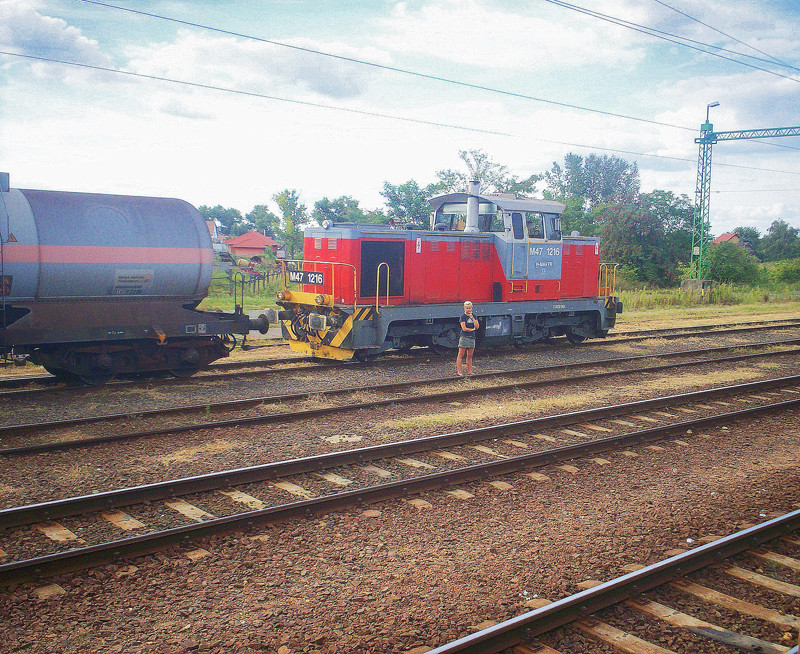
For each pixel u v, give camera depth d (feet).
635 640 14.06
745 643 14.02
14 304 33.78
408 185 160.76
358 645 13.75
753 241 389.39
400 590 16.22
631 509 21.90
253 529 19.22
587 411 32.96
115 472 23.84
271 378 42.27
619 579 15.75
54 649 13.46
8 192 34.09
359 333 46.21
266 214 345.92
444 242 51.78
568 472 25.57
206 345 42.27
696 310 106.93
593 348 60.18
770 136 137.28
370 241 47.67
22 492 21.70
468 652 13.17
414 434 29.91
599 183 325.83
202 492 22.11
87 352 37.60
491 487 23.67
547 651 13.64
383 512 21.06
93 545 17.85
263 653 13.53
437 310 49.90
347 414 33.24
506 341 55.72
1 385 37.73
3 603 14.93
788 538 19.31
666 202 176.96
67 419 29.99
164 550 17.70
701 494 23.41
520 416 33.65
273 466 23.47
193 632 14.23
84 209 35.76
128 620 14.64
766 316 97.55
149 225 37.70
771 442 30.30
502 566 17.58
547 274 57.57
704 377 45.93
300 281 48.42
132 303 37.32
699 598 16.01
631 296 116.88
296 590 16.15
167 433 28.55
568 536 19.63
